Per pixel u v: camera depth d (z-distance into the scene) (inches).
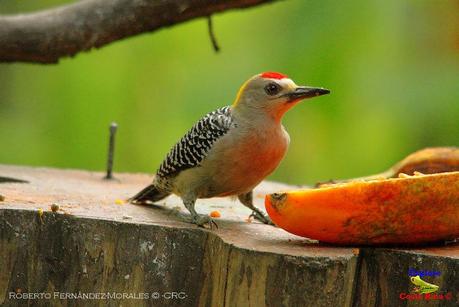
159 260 370.6
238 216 421.7
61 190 453.4
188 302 370.6
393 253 345.1
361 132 610.2
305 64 605.9
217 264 357.1
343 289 329.4
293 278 328.2
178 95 684.7
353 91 601.6
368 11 600.7
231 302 339.9
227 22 680.4
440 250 349.4
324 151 629.9
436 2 598.2
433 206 333.7
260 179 401.1
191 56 693.9
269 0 515.2
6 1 761.6
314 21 608.7
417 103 595.5
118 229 370.6
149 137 686.5
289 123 644.1
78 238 372.8
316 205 334.0
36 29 517.3
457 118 592.1
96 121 686.5
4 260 375.6
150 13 515.2
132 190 476.7
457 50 597.0
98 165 687.1
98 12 517.3
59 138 690.8
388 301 346.9
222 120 391.2
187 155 396.2
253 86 390.0
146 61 696.4
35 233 375.2
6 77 710.5
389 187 330.3
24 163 687.1
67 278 374.6
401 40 601.0
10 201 399.9
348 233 339.9
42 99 700.7
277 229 385.4
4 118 706.8
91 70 692.1
